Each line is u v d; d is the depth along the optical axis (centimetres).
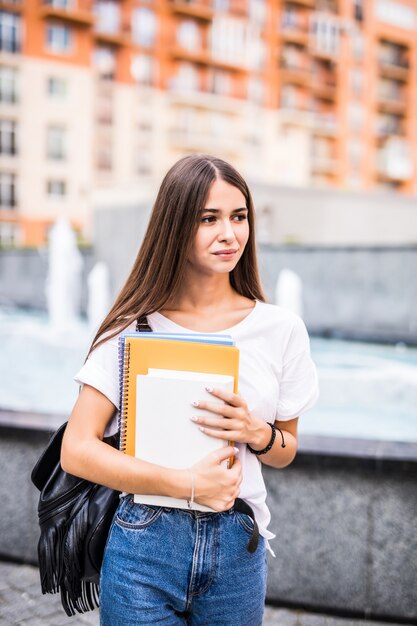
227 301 130
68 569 128
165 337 116
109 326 125
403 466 229
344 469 235
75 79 3419
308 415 516
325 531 239
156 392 110
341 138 4616
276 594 245
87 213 3491
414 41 4884
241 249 124
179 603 118
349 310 1003
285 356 128
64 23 3366
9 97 3300
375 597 236
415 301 928
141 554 116
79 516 127
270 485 243
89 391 121
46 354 791
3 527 277
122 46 3628
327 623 235
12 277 1478
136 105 3725
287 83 4334
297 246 1055
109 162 3650
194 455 110
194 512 117
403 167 4950
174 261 122
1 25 3241
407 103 4934
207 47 3956
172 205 121
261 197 1557
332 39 4469
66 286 1346
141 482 109
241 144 4125
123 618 116
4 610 240
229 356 111
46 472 131
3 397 575
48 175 3406
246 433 113
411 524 231
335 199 1691
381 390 583
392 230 1834
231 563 118
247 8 4091
